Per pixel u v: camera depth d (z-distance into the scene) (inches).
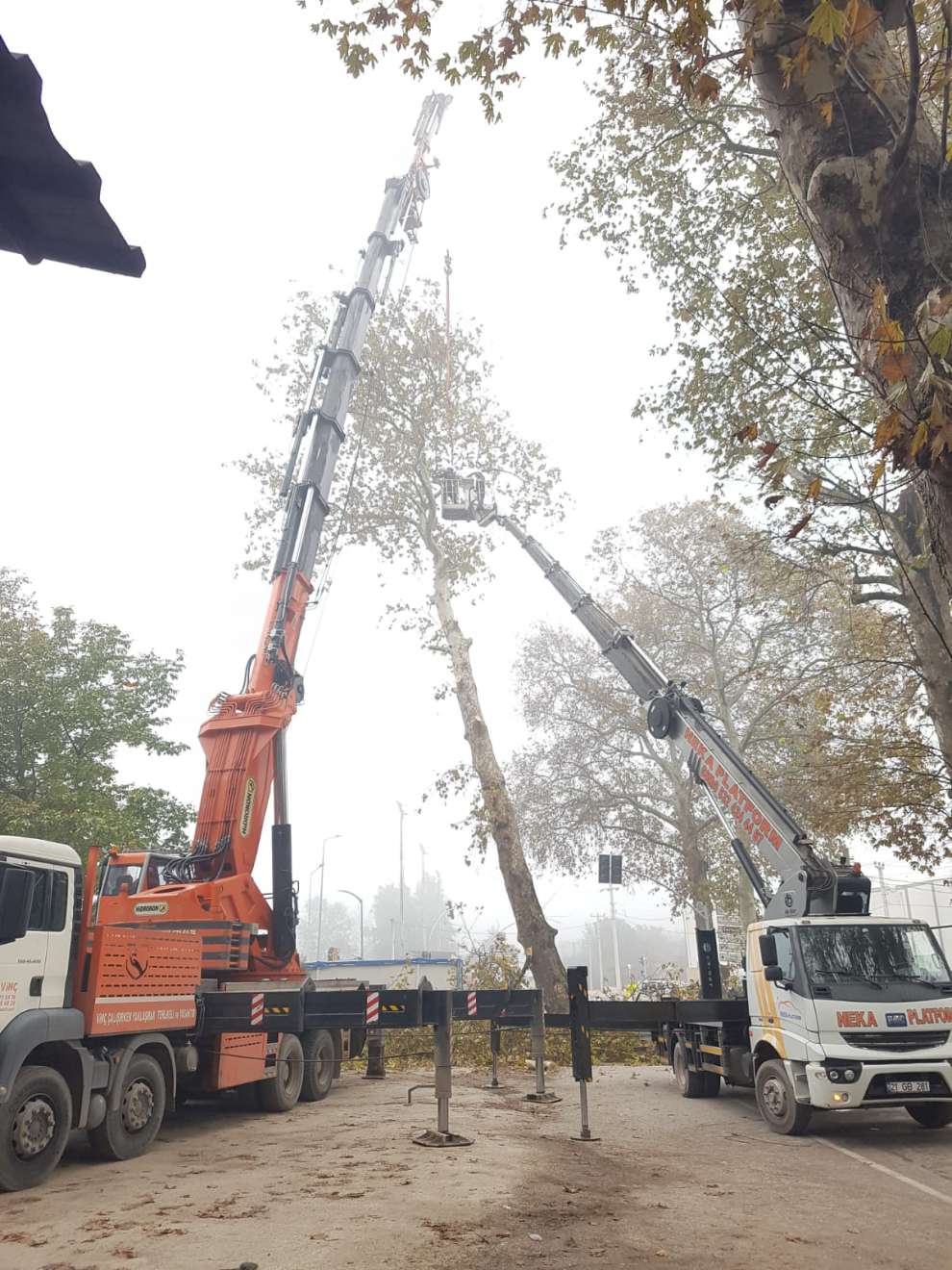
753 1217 257.8
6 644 888.3
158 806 912.3
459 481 742.5
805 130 201.0
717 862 1261.1
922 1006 391.2
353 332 655.8
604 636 611.8
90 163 83.0
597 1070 668.7
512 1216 249.1
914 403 165.2
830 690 788.6
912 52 172.2
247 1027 404.2
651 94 587.5
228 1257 212.8
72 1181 303.1
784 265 593.0
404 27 249.1
